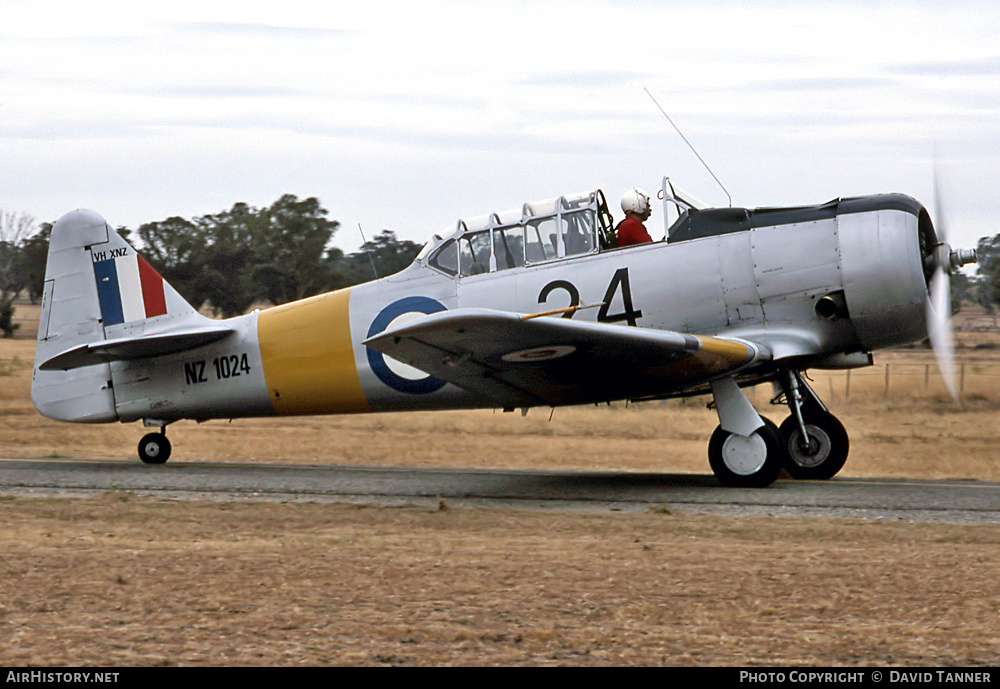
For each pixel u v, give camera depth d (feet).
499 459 167.53
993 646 53.31
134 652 53.16
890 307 113.80
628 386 119.03
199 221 581.12
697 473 143.33
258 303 570.87
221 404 143.64
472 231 127.85
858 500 103.40
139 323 149.28
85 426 234.79
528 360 106.83
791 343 115.55
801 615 58.95
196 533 87.30
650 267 119.75
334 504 105.81
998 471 147.64
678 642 54.34
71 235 152.05
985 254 157.48
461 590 64.95
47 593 64.49
